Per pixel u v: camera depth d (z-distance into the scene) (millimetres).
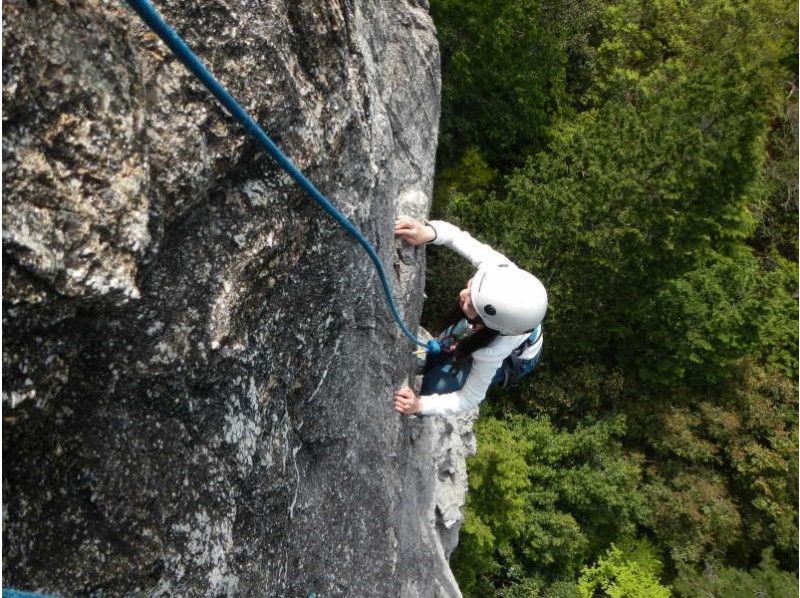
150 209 1671
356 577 3238
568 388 11969
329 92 2348
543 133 13453
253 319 2133
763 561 12039
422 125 4906
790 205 15227
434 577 5289
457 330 3611
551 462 11422
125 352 1760
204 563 2020
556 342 11656
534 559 11164
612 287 11078
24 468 1568
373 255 2326
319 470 2852
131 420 1823
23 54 1383
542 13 13367
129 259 1599
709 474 12469
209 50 1835
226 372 2047
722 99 10531
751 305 11289
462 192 12477
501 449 10070
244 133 1905
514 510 10242
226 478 2113
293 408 2582
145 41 1699
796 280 14336
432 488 5723
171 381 1881
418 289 3777
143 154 1650
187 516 1963
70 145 1494
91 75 1537
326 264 2529
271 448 2359
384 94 4004
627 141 10539
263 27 1944
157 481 1876
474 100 12430
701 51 14359
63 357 1597
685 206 10938
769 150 15789
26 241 1391
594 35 15195
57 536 1654
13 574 1530
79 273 1494
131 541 1806
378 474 3475
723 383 12750
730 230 13242
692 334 11523
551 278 11086
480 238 11008
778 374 13023
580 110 14812
